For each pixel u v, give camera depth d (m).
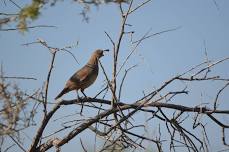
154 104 11.73
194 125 11.44
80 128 11.46
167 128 11.70
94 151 10.65
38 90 9.29
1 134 8.32
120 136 11.15
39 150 11.45
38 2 7.39
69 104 11.83
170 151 11.32
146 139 11.09
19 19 7.42
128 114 11.09
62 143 11.39
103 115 11.60
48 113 11.28
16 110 8.45
